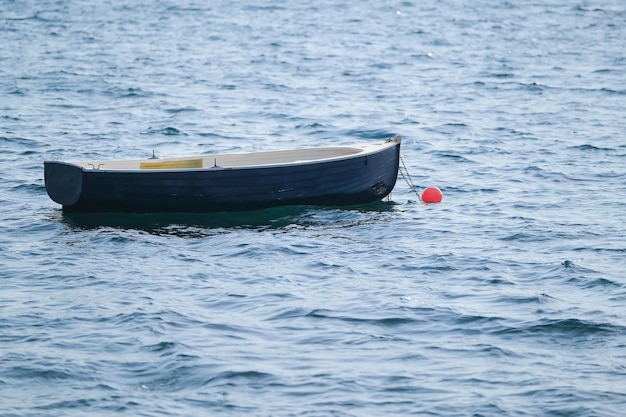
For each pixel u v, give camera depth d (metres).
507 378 27.14
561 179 50.25
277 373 27.47
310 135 62.09
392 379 27.12
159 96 73.88
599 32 114.94
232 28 115.31
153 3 138.75
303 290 34.09
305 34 111.44
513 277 35.41
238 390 26.45
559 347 29.23
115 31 111.56
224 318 31.42
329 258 37.50
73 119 65.00
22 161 53.03
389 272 36.03
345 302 32.88
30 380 27.00
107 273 35.62
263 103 72.00
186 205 42.62
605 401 25.75
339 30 115.38
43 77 80.56
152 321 30.95
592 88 78.62
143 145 58.28
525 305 32.50
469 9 135.75
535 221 42.53
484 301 32.97
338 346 29.30
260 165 42.56
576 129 63.03
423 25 120.38
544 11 133.75
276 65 89.62
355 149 45.59
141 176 41.91
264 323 31.08
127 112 67.81
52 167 41.81
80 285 34.38
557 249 38.66
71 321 31.05
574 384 26.72
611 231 41.03
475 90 78.31
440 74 86.06
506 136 61.03
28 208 44.00
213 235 40.22
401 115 68.12
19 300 32.88
